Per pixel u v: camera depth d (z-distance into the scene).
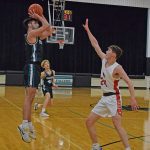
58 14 17.78
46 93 9.12
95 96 14.55
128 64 20.81
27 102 5.34
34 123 7.76
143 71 20.94
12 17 19.23
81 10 19.98
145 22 20.84
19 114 8.98
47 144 5.80
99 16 20.25
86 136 6.52
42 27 5.16
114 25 20.48
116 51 4.93
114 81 4.92
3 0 19.02
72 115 9.17
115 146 5.80
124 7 20.44
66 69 20.22
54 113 9.44
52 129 7.12
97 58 20.56
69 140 6.14
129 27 20.69
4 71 18.70
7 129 6.98
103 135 6.70
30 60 5.33
